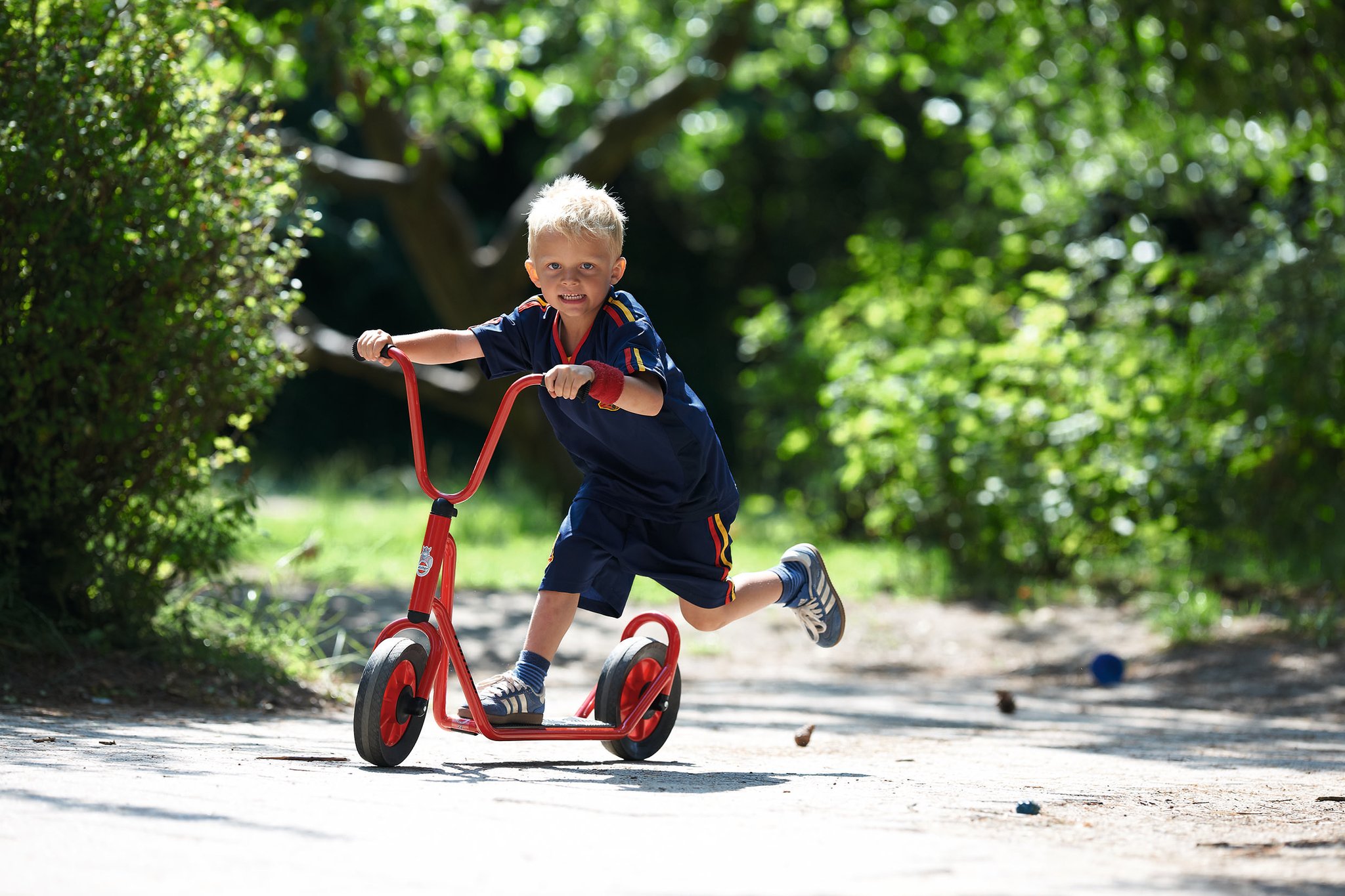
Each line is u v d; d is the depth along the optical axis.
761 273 88.38
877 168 82.25
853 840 8.37
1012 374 34.94
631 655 12.62
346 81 36.81
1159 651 26.53
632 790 10.23
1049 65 41.44
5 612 16.38
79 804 8.48
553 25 49.56
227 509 18.05
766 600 13.33
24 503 16.77
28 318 16.47
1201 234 46.06
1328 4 30.94
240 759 11.17
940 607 31.95
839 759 13.33
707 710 18.56
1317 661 24.16
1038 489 33.56
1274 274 34.03
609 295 12.05
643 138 46.78
